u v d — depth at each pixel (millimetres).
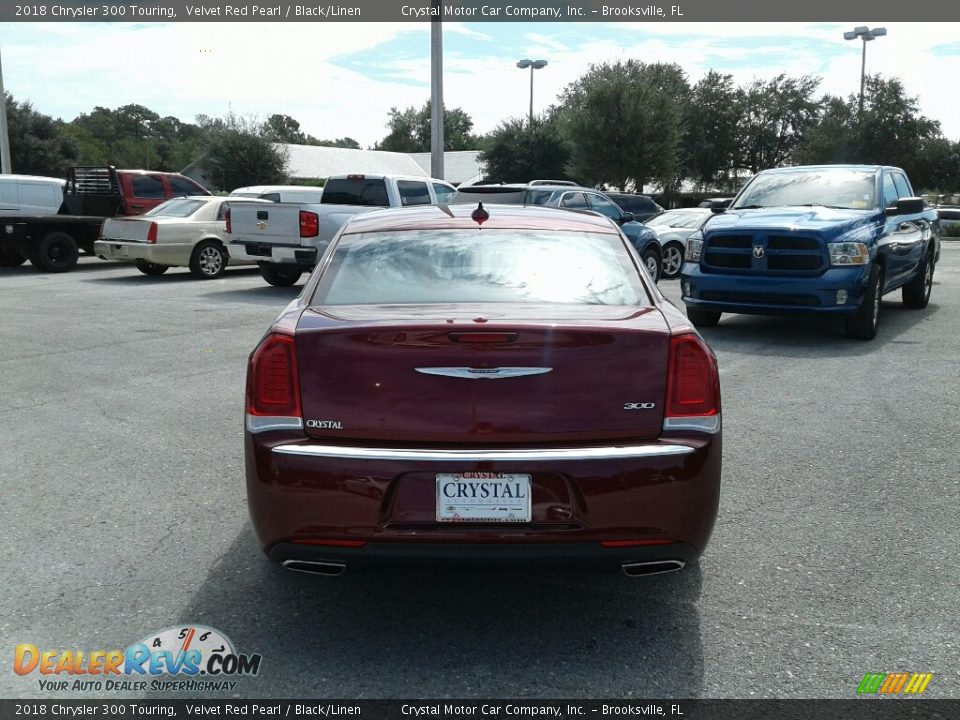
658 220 18188
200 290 14320
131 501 4617
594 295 3521
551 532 2967
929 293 12609
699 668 3041
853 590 3619
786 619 3383
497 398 3000
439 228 3980
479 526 2967
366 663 3070
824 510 4504
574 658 3107
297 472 2992
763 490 4793
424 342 2996
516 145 47594
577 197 16000
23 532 4191
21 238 17078
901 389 7160
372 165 69062
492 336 2986
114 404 6633
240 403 6676
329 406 3043
